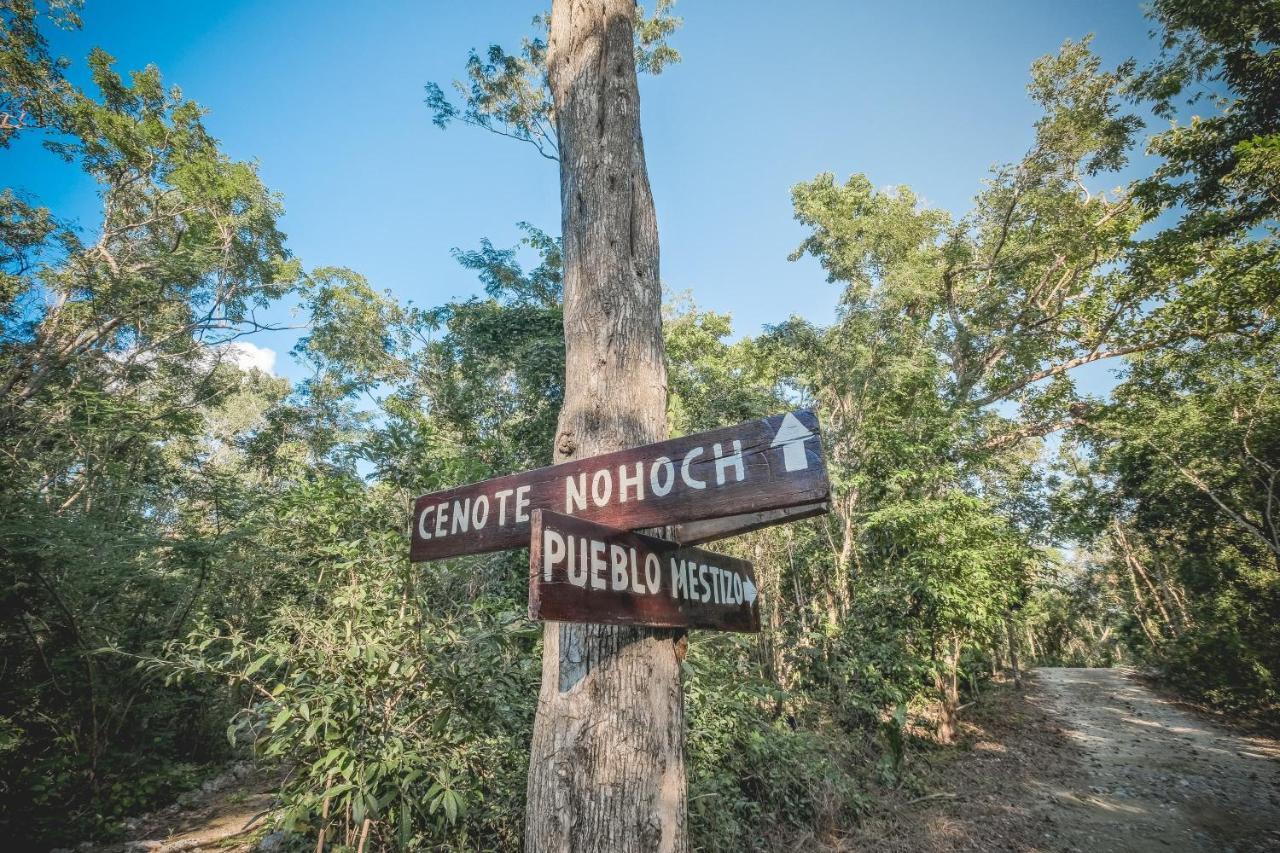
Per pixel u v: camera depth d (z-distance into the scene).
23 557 6.64
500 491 1.94
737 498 1.49
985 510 11.54
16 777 6.14
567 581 1.42
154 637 8.01
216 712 8.73
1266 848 6.64
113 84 13.52
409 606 3.78
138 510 9.90
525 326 13.06
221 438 18.42
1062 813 7.71
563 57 2.71
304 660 3.50
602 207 2.37
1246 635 13.36
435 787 3.03
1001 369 17.02
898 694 8.92
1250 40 10.38
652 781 1.66
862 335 12.95
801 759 6.61
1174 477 14.02
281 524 6.64
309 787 3.35
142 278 13.04
